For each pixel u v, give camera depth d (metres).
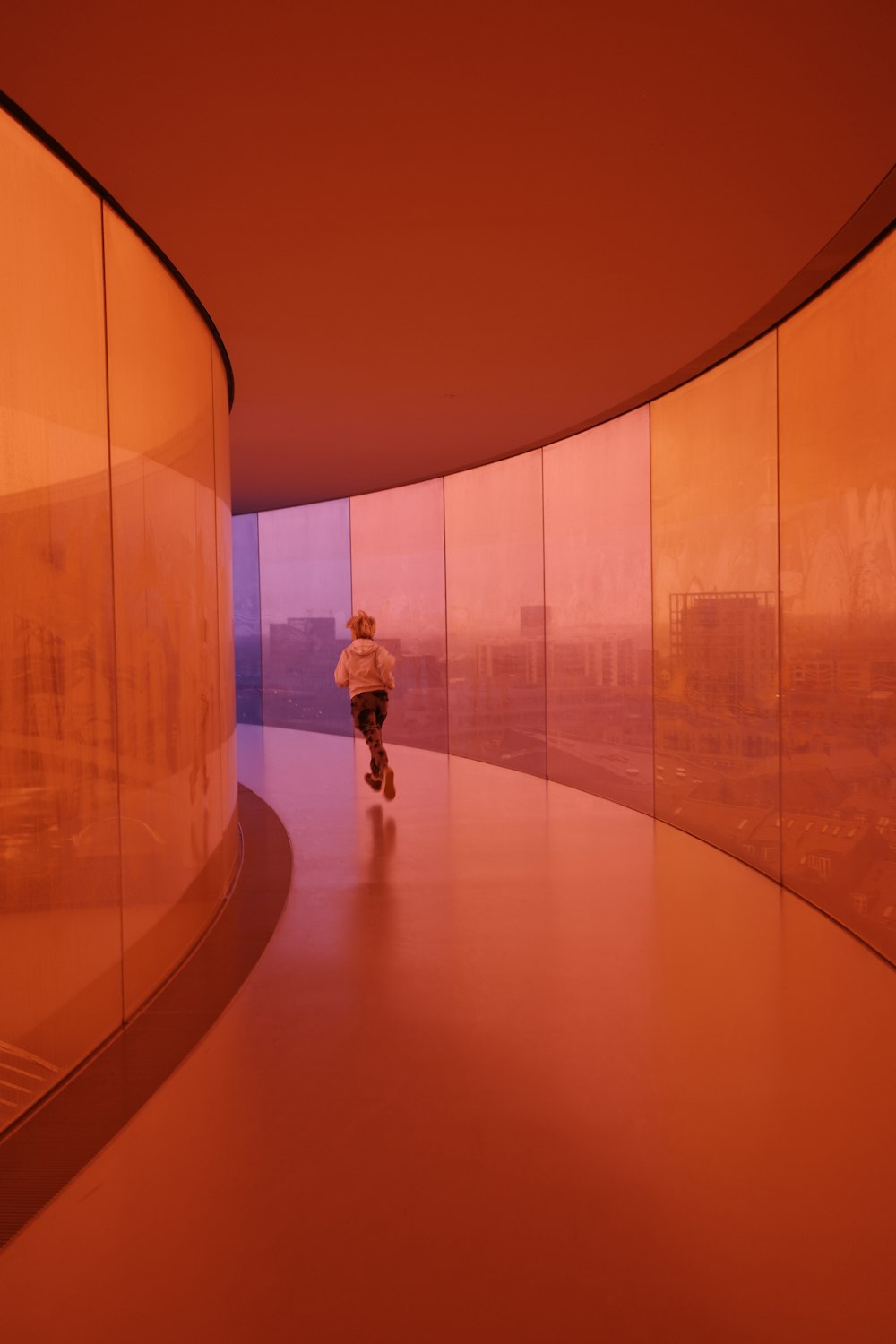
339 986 3.91
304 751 11.84
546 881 5.55
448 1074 3.10
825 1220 2.29
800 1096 2.93
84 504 3.20
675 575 6.96
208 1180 2.49
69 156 3.20
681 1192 2.42
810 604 4.91
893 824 4.02
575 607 8.76
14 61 2.69
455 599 11.10
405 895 5.27
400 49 2.71
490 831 6.97
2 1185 2.46
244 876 5.72
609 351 5.88
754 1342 1.89
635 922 4.72
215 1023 3.54
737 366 5.90
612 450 8.02
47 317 2.97
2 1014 2.69
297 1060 3.22
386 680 8.01
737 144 3.29
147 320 3.93
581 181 3.56
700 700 6.58
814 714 4.88
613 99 3.00
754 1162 2.55
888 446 4.02
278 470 10.58
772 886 5.39
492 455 9.73
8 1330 1.94
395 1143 2.67
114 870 3.44
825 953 4.23
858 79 2.89
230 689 5.87
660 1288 2.05
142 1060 3.22
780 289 4.74
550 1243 2.22
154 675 3.89
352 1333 1.92
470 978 3.97
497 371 6.32
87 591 3.21
